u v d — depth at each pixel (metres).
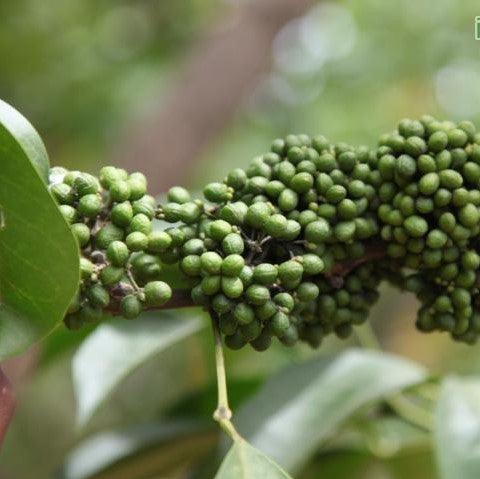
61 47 1.02
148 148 0.91
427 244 0.38
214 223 0.37
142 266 0.37
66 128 1.05
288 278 0.37
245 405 0.45
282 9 1.00
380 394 0.45
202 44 1.00
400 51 1.28
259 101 1.25
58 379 0.95
